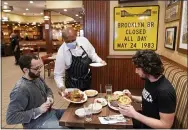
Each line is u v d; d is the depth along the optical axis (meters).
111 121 1.52
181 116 1.67
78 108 1.75
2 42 12.08
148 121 1.38
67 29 2.32
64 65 2.39
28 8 10.74
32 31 16.58
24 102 1.63
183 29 2.24
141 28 3.26
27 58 1.67
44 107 1.70
